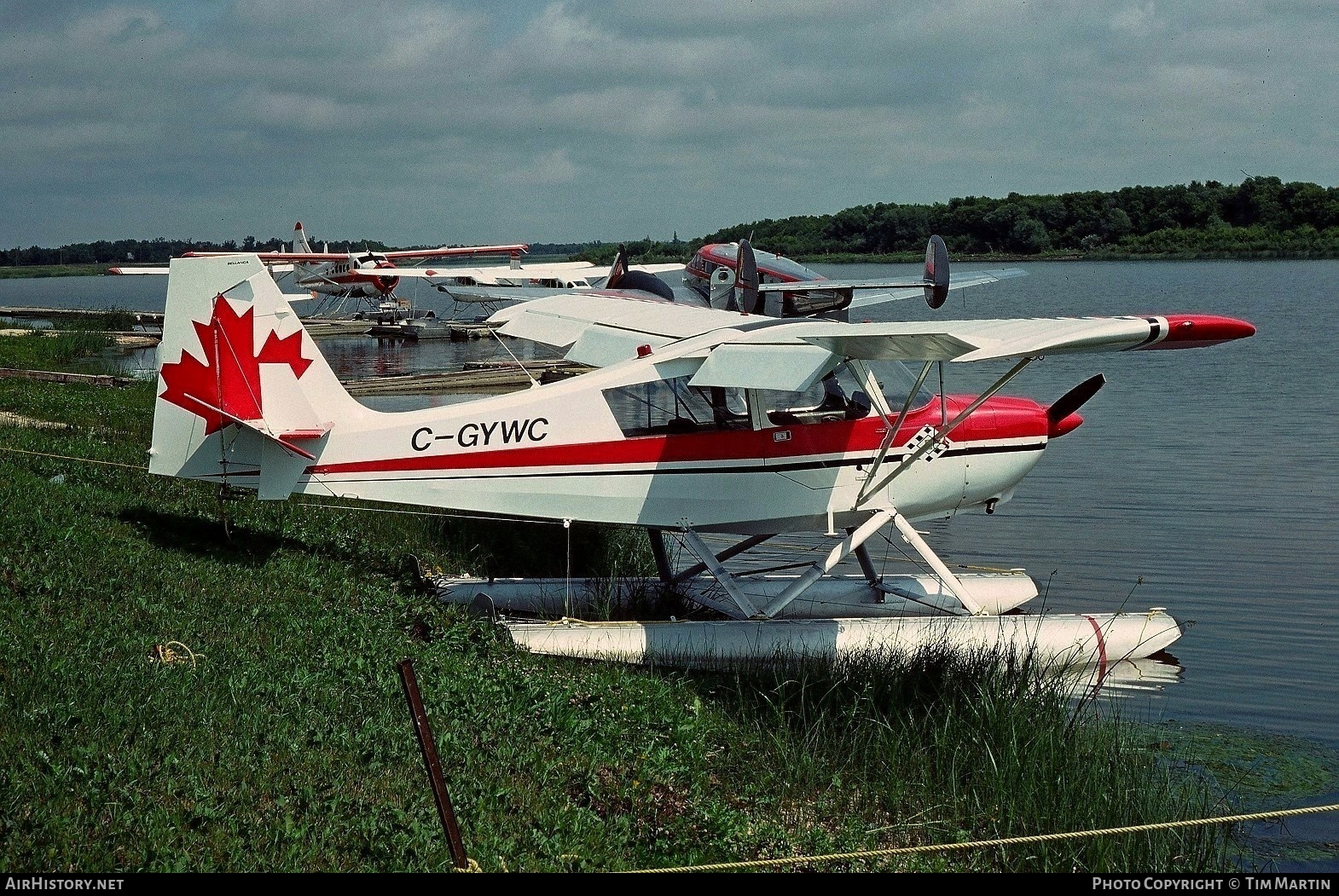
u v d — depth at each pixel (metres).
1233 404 22.61
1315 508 14.28
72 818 4.62
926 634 8.91
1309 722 8.05
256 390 8.48
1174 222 103.56
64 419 14.03
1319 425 20.14
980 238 105.00
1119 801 6.46
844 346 8.17
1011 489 9.80
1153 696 8.55
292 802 5.12
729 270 21.38
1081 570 11.74
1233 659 9.30
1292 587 11.13
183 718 5.65
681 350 8.93
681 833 5.72
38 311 41.56
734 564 11.79
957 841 6.12
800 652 8.59
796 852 5.78
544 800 5.73
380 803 5.31
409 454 8.70
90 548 7.93
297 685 6.39
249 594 7.87
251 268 8.38
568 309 12.20
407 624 8.16
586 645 8.41
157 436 8.56
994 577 10.77
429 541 10.48
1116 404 22.73
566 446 8.77
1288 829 6.52
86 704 5.50
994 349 7.36
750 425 9.02
